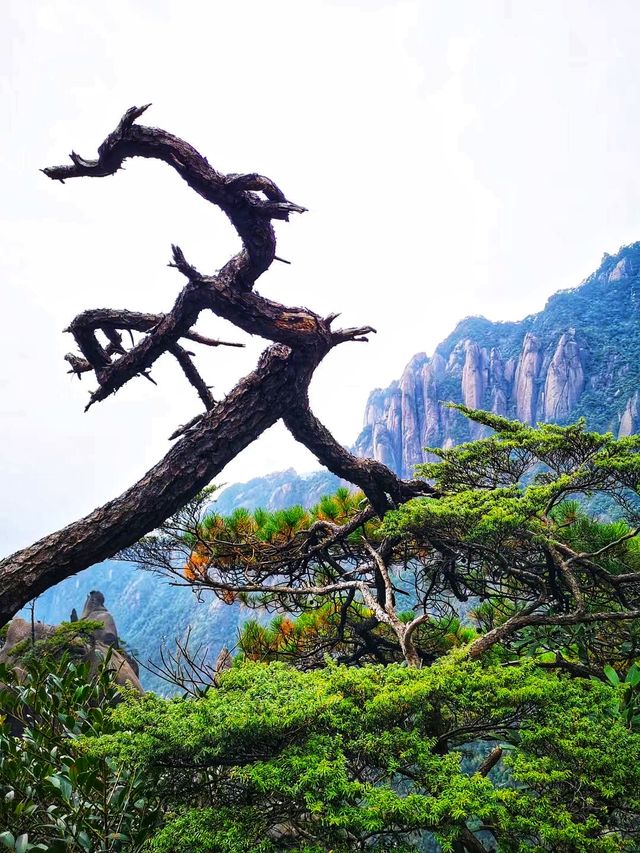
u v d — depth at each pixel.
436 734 2.69
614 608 5.06
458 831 2.05
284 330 4.06
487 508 4.28
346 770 2.39
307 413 4.95
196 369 4.79
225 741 2.42
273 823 2.32
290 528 6.07
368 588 4.84
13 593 3.52
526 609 4.25
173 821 2.41
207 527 5.75
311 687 2.81
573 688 2.82
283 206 3.60
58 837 2.62
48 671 3.43
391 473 5.45
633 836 2.34
